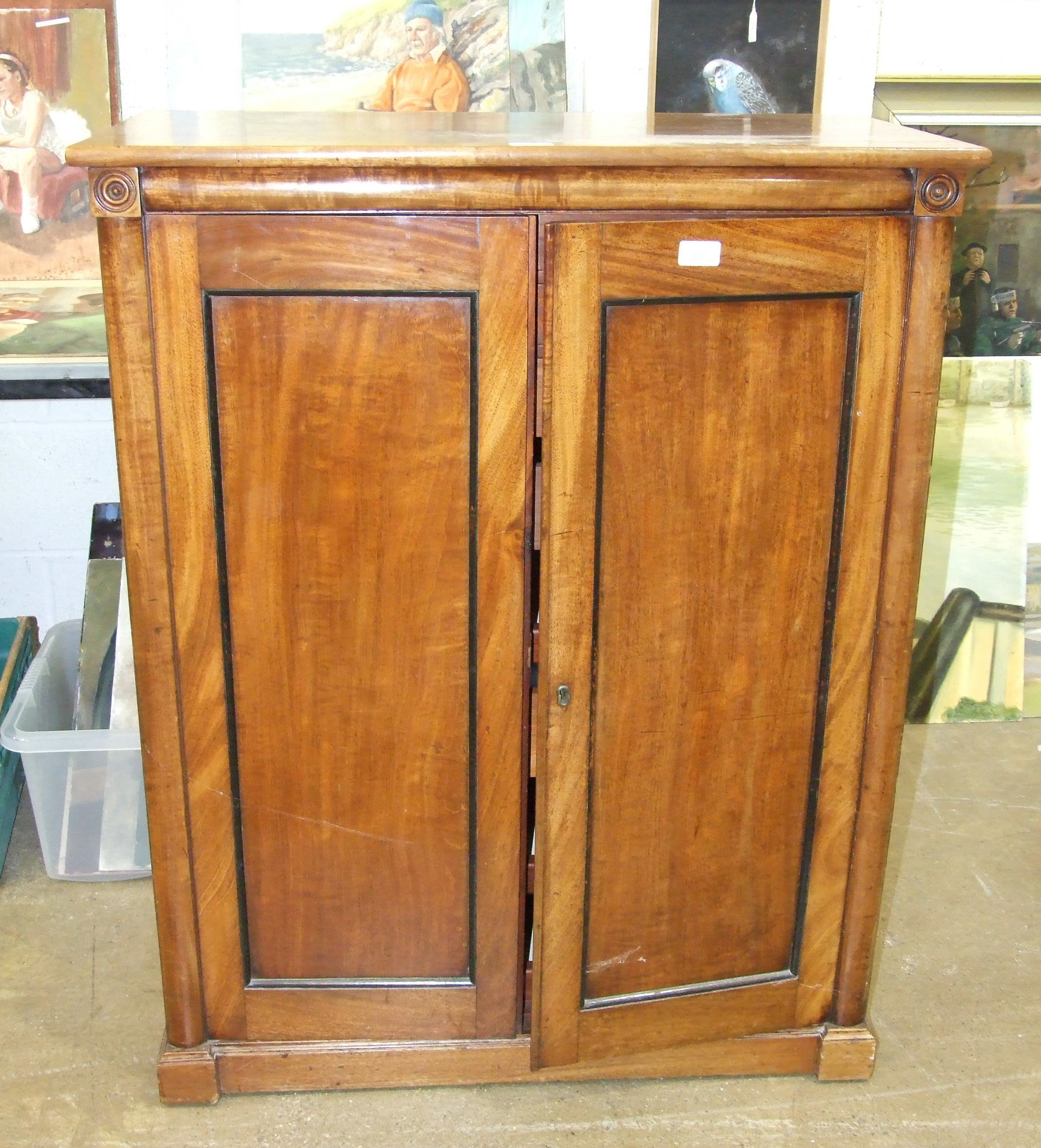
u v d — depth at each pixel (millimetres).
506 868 1578
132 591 1430
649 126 1653
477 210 1306
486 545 1432
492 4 2125
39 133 2119
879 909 1691
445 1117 1671
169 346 1336
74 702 2398
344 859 1572
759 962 1688
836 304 1399
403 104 2150
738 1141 1642
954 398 2545
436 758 1528
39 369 2217
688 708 1526
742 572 1480
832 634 1528
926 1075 1760
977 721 2691
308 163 1267
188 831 1543
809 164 1319
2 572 2465
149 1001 1880
